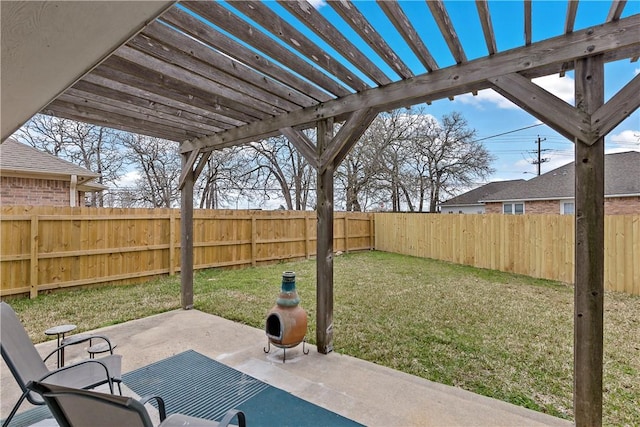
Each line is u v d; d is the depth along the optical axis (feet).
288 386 8.86
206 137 14.52
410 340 12.23
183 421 5.25
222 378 9.26
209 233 25.41
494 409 7.88
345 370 9.79
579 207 6.64
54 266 18.37
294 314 10.61
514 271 25.40
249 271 25.66
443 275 24.58
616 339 12.46
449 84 7.97
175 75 8.68
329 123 10.67
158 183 54.90
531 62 6.97
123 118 11.91
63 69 3.86
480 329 13.39
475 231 28.60
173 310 15.58
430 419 7.47
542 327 13.62
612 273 19.93
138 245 21.52
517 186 51.96
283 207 58.03
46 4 2.88
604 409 8.10
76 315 14.71
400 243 37.04
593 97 6.47
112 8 3.16
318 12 6.72
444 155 57.62
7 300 16.71
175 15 6.52
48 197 26.37
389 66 7.97
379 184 56.70
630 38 6.01
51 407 4.13
